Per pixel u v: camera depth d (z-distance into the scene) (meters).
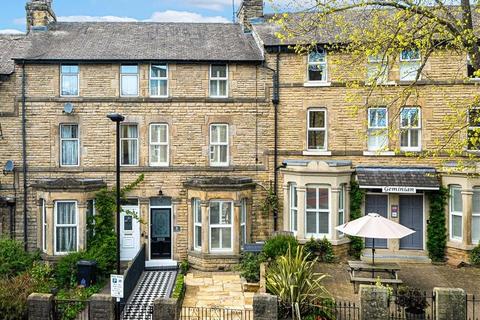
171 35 23.52
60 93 21.14
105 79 21.17
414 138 21.09
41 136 21.06
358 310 12.75
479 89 20.47
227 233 20.69
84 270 18.16
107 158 21.23
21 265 18.47
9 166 20.77
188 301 16.09
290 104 21.39
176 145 21.38
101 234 20.59
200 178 21.31
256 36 22.78
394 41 15.02
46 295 13.04
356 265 16.02
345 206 20.67
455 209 20.25
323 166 20.14
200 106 21.41
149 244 21.33
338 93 21.17
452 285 16.48
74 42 22.27
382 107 20.98
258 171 21.53
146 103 21.27
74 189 19.95
